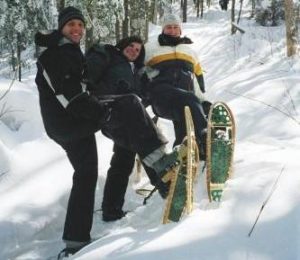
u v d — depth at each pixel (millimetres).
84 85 3365
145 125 3467
